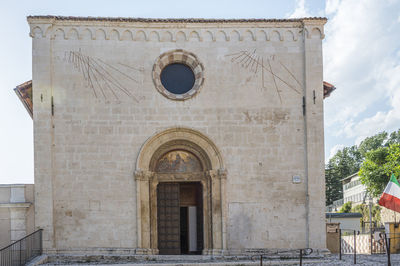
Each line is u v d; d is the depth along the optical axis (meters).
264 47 26.30
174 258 24.77
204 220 25.70
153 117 25.58
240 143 25.69
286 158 25.69
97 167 25.12
